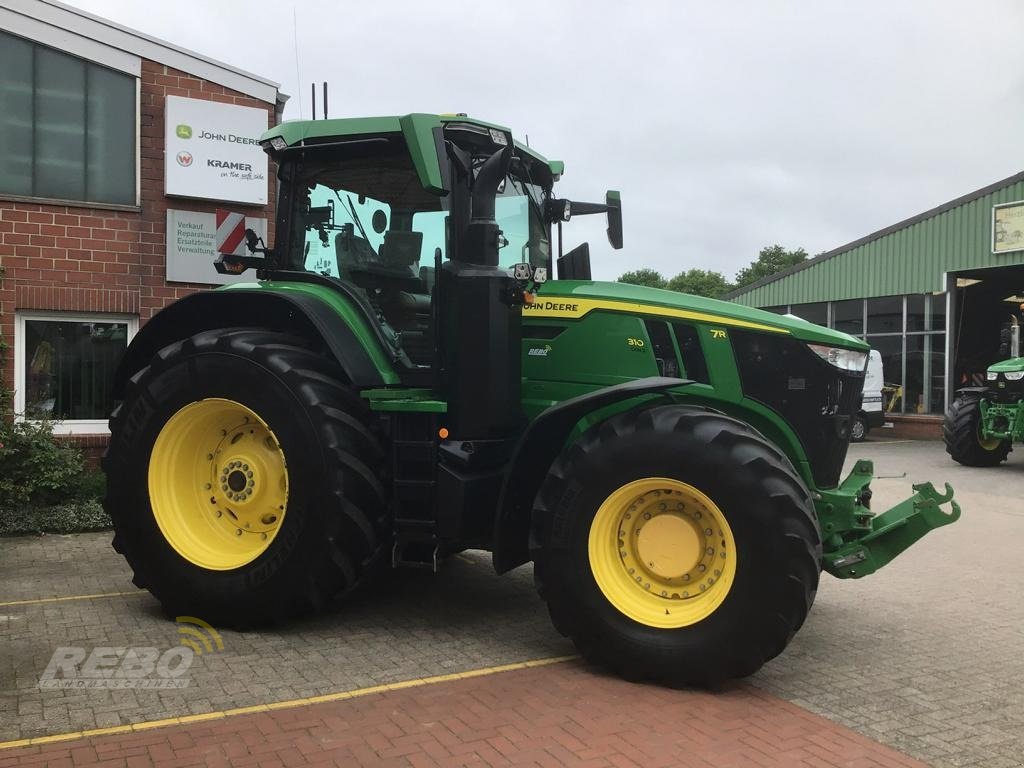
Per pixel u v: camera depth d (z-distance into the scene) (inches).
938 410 795.4
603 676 159.9
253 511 191.0
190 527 191.8
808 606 148.2
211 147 344.8
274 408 179.5
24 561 249.3
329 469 175.0
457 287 173.5
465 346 173.2
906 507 175.2
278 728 134.0
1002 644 184.5
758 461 148.5
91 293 328.2
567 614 160.4
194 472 195.8
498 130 187.6
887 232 816.9
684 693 152.4
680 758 126.3
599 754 127.0
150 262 338.3
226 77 348.8
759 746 131.0
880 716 143.8
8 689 149.2
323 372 186.7
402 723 136.8
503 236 189.8
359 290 196.7
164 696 146.7
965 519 347.3
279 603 179.9
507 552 174.2
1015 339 550.9
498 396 173.6
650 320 181.3
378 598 214.4
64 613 196.4
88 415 334.0
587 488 159.3
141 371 199.3
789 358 179.9
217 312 208.8
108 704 142.9
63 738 129.3
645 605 157.1
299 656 169.0
